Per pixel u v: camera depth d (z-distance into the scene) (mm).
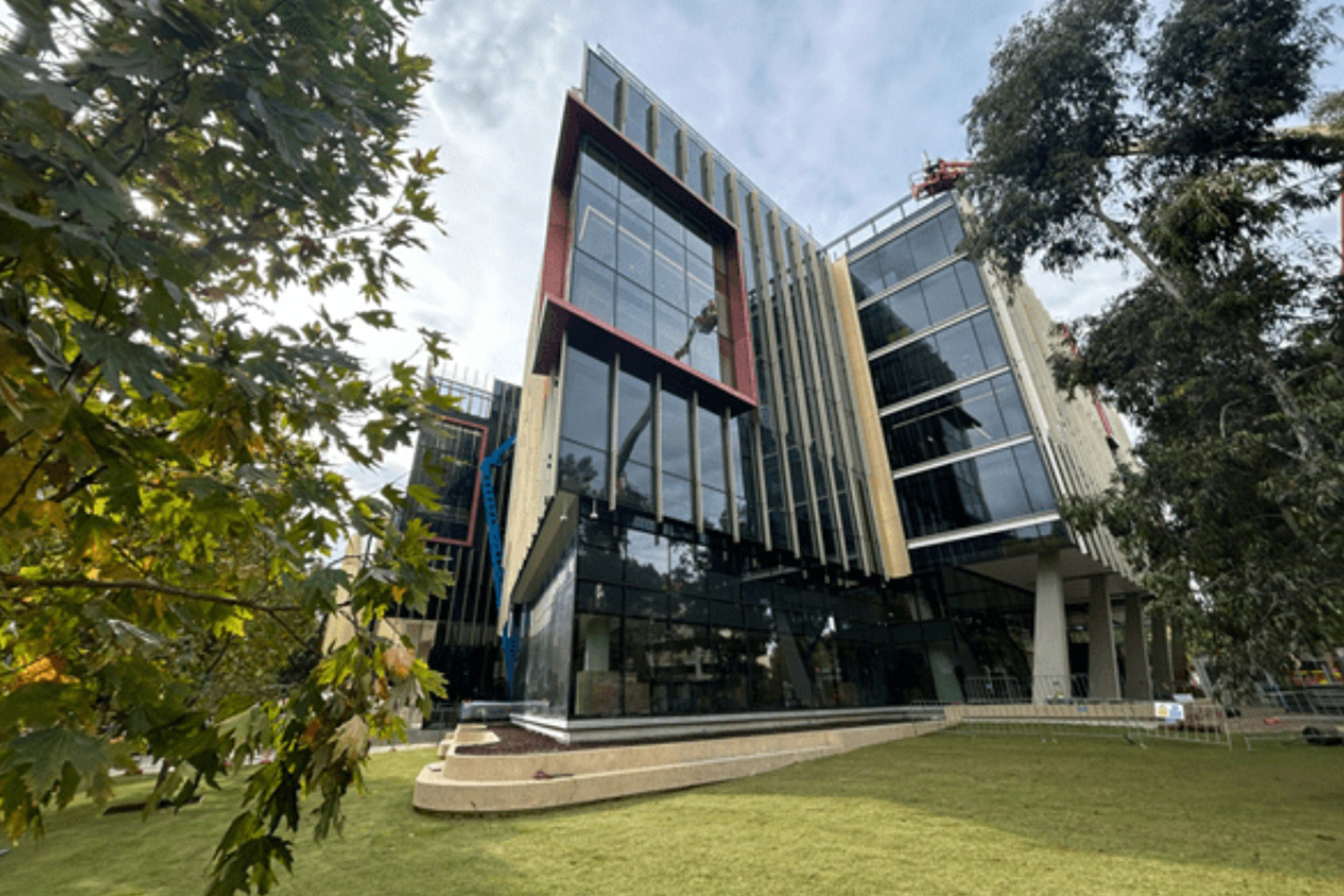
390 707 1622
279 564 1810
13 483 1316
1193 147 10742
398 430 2207
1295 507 7988
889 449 25938
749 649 17391
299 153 1724
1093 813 7441
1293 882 4867
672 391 18594
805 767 12312
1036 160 12812
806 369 25234
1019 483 21953
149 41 1489
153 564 2188
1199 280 9766
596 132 19188
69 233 1117
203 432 1604
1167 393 11172
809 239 30141
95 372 1607
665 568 16203
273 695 1528
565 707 13391
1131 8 10953
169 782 1287
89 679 1470
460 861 6395
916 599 24000
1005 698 22297
